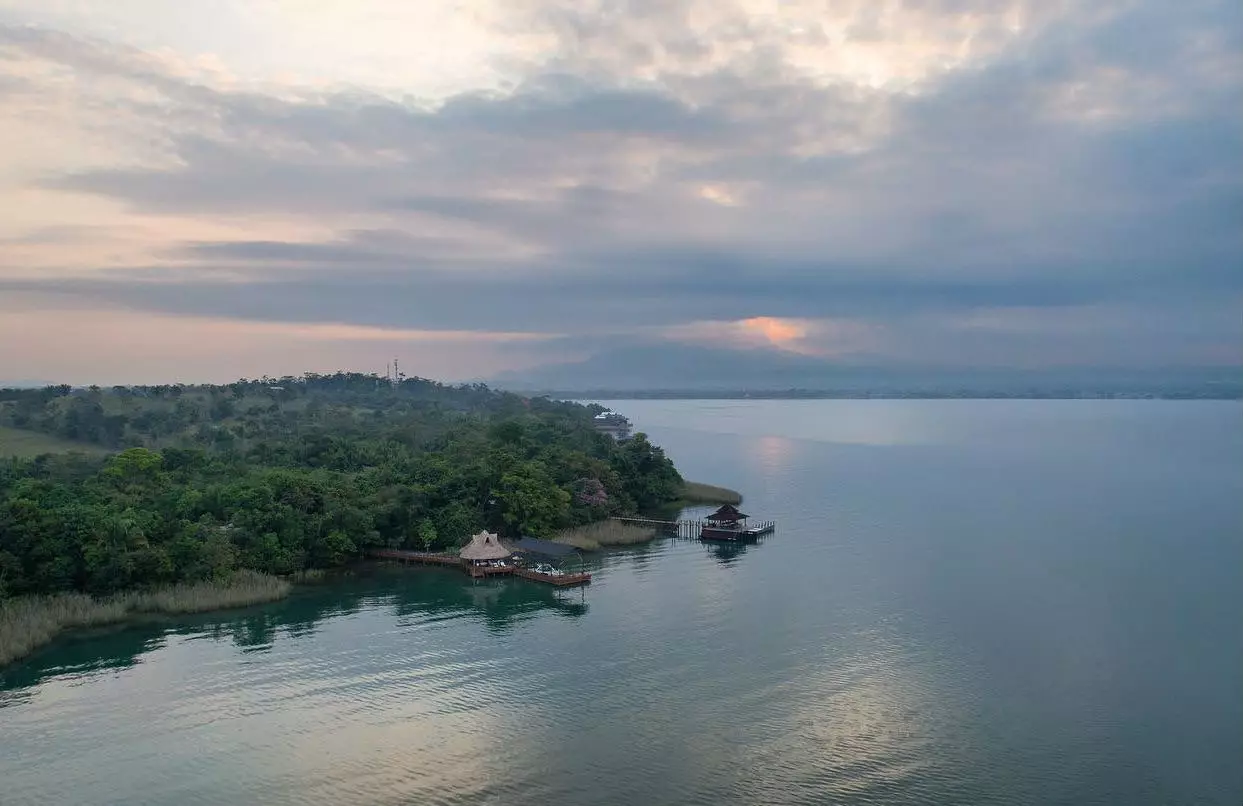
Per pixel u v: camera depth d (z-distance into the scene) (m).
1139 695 62.53
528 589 93.81
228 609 85.12
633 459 156.25
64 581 81.94
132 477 112.06
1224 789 49.75
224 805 48.38
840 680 65.44
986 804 48.06
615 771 51.75
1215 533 124.00
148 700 62.28
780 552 112.81
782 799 48.59
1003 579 96.19
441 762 53.06
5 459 128.75
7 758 53.47
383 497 113.06
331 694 63.44
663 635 76.56
